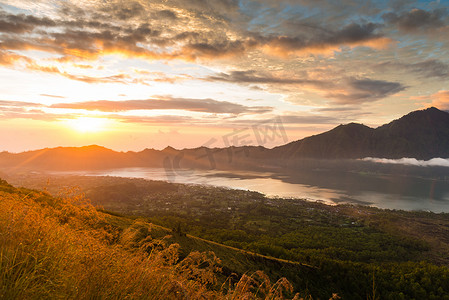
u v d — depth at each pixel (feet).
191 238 129.39
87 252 11.45
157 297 10.80
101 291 9.82
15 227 11.00
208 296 10.98
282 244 325.83
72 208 17.75
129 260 12.40
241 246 231.30
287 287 11.16
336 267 193.47
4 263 8.83
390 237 435.94
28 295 8.32
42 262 9.47
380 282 190.19
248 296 10.62
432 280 211.00
